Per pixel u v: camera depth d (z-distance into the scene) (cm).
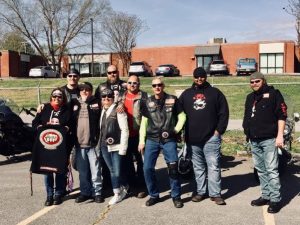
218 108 427
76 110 435
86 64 4000
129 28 3969
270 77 1908
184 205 431
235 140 775
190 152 442
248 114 421
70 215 405
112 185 448
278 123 402
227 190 488
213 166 430
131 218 394
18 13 3750
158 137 420
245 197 459
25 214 411
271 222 379
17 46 4409
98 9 3894
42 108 442
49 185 438
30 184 485
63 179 443
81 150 436
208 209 417
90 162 438
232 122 1054
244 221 382
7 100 688
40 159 428
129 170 480
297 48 3322
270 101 404
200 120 425
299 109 1196
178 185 425
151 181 430
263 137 407
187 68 3500
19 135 636
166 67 2600
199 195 443
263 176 423
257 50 3328
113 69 479
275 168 406
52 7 3766
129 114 454
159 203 439
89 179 445
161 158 669
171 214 404
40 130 429
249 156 659
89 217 399
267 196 425
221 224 376
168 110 418
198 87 431
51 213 412
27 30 3803
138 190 480
